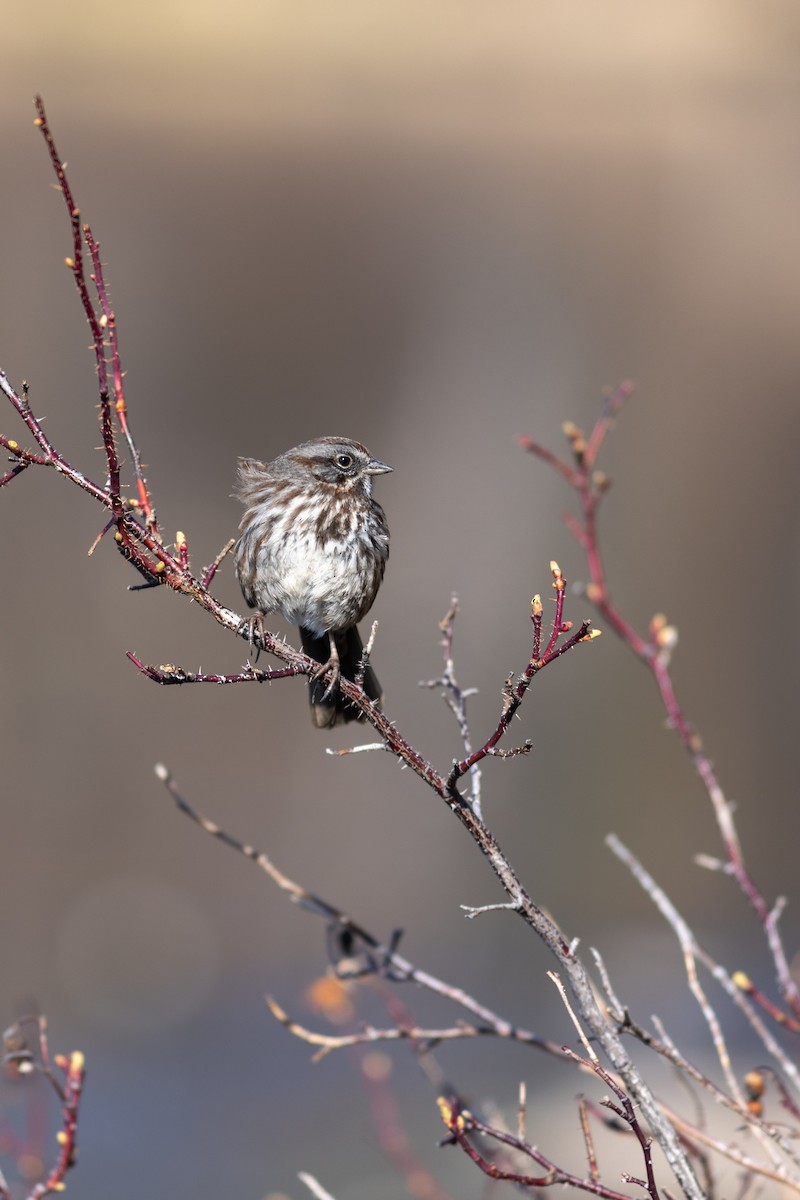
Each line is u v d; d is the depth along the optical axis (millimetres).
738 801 16875
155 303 17750
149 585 3893
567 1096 11094
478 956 14961
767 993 13258
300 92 18078
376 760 16766
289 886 4305
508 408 18500
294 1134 10945
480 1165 3176
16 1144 5363
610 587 17828
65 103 17562
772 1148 3566
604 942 14922
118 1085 12141
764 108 18719
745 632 17781
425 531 17953
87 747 16391
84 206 17625
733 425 18719
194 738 16734
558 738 16938
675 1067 3713
